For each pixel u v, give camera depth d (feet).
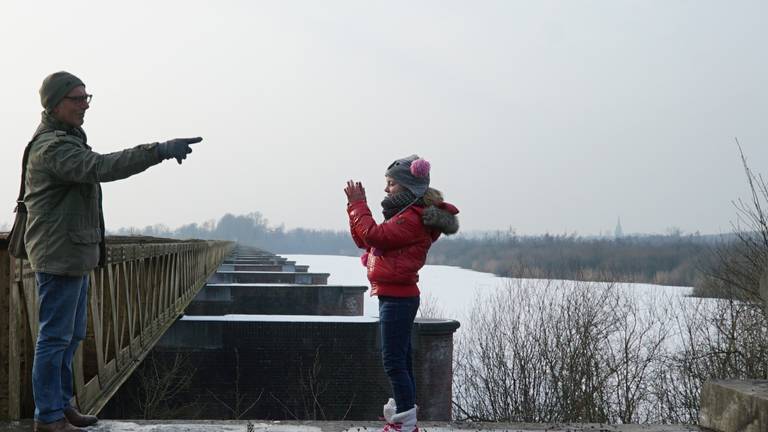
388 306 15.12
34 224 14.34
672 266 165.89
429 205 15.01
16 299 17.44
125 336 34.06
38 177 14.23
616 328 55.11
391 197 15.05
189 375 59.82
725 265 52.03
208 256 100.37
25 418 17.85
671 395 52.42
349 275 290.56
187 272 64.08
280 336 60.95
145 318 38.45
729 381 16.37
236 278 137.49
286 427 17.67
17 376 17.53
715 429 16.07
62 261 14.37
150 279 40.45
